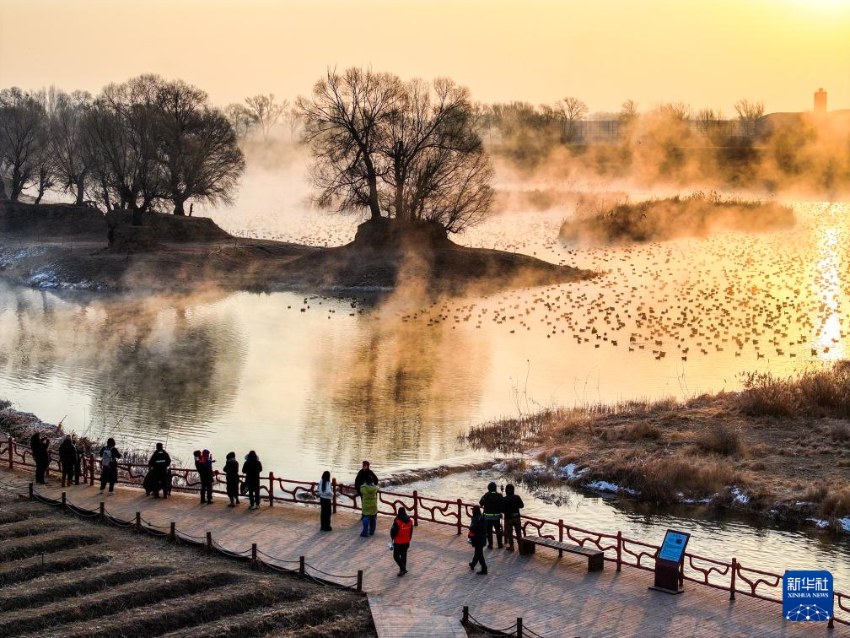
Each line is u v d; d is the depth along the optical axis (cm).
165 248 12538
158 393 6325
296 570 3058
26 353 7681
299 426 5491
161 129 13350
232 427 5469
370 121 11881
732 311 8819
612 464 4472
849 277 10462
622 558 3466
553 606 2822
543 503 4194
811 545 3700
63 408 5922
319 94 11919
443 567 3119
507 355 7431
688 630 2666
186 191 13900
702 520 3991
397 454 4922
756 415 5278
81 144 14562
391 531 3033
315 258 11888
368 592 2906
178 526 3462
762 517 4019
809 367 6600
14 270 12650
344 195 13088
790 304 9038
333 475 4541
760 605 2848
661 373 6650
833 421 5084
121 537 3341
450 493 4272
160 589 2831
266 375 6862
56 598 2788
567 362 7119
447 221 12450
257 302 10325
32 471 4269
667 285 10294
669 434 4984
